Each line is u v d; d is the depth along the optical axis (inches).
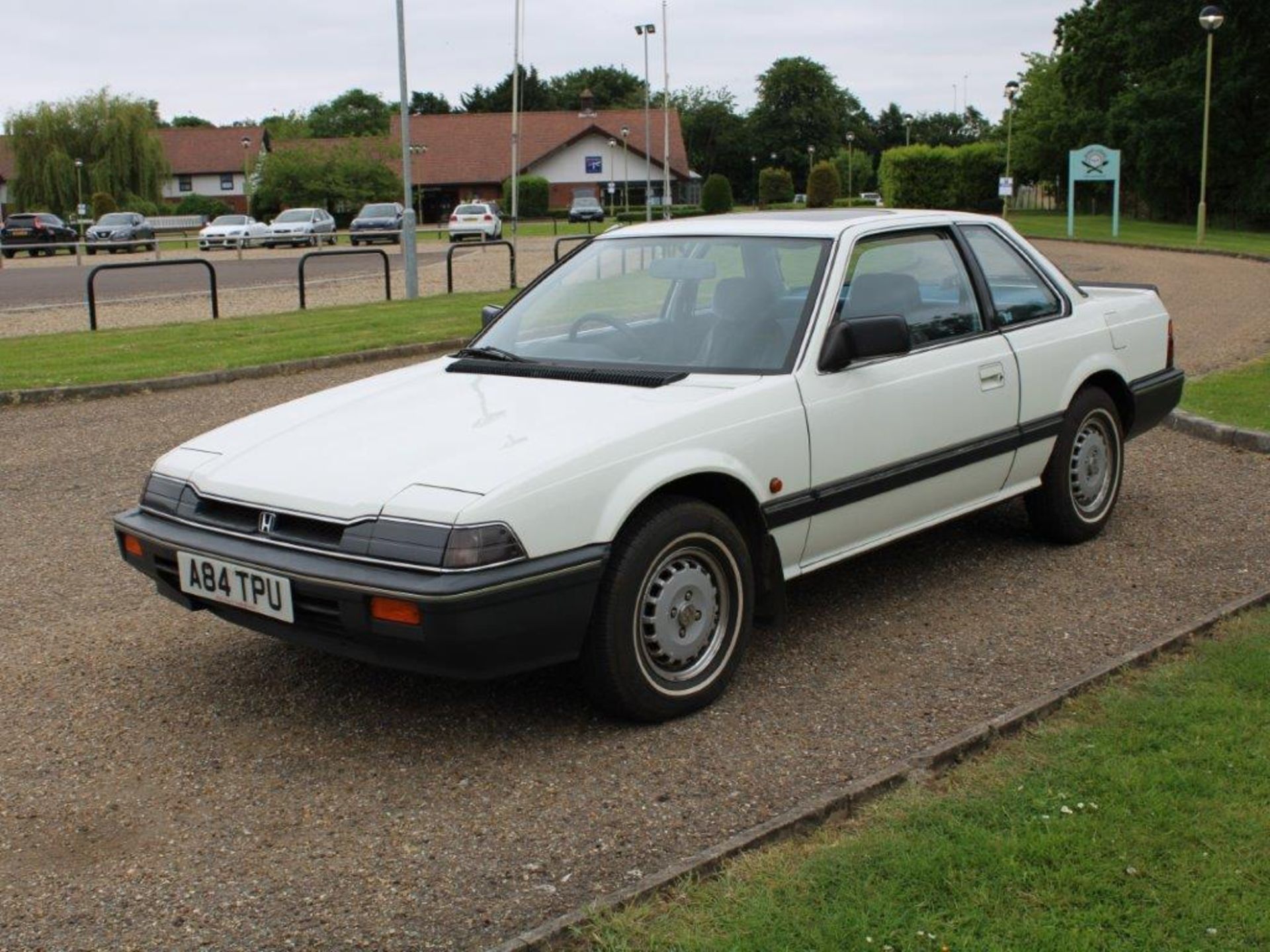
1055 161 2906.0
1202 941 110.8
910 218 213.0
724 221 212.5
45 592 226.5
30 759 158.7
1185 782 138.3
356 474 157.4
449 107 5383.9
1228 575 220.2
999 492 221.9
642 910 118.0
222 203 3095.5
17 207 2977.4
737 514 176.9
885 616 205.2
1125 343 248.4
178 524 169.6
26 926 122.3
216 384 460.8
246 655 194.1
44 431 374.3
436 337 563.5
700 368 184.2
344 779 151.9
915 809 135.9
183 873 131.3
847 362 183.0
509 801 145.0
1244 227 2197.3
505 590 144.6
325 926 120.8
